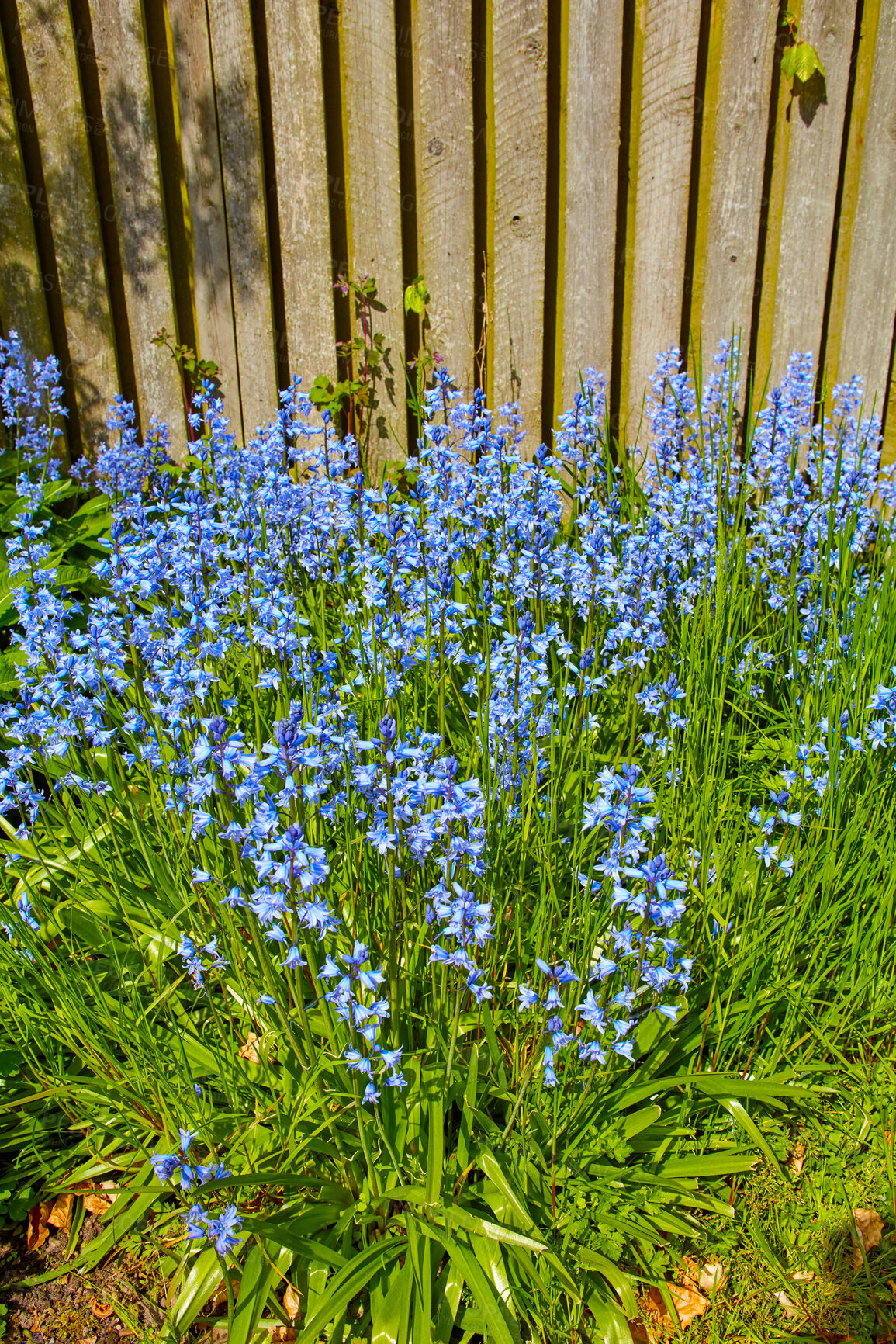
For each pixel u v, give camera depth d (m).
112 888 3.38
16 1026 3.06
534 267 5.53
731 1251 2.64
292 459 4.39
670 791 3.56
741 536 4.50
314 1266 2.45
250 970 3.02
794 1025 3.02
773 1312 2.53
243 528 4.16
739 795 3.89
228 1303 2.37
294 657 3.37
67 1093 2.80
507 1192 2.50
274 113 5.32
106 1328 2.52
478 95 5.38
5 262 5.45
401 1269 2.38
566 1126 2.68
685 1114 2.78
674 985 2.93
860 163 5.66
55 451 5.79
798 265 5.75
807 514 4.65
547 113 5.32
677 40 5.27
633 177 5.55
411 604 3.47
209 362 5.68
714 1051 2.91
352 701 3.57
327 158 5.39
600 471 4.98
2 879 3.31
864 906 3.36
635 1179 2.61
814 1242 2.67
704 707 3.79
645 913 2.30
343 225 5.55
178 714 2.96
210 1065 2.88
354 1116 2.68
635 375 5.84
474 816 2.40
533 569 3.62
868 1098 2.97
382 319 5.65
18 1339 2.50
